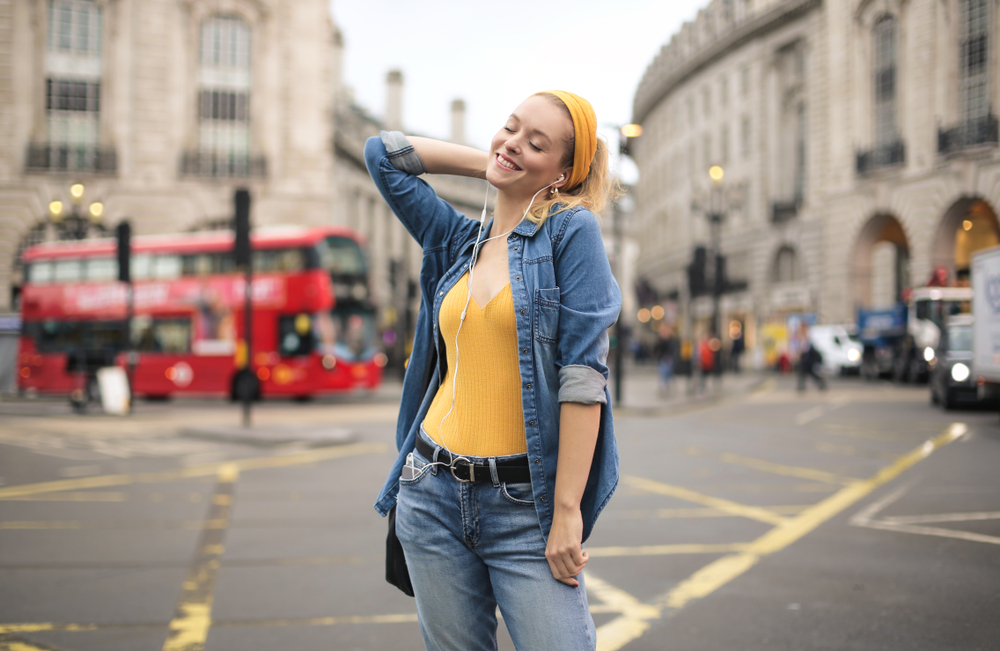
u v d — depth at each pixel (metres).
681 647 3.59
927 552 5.23
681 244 54.34
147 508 6.98
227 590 4.53
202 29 32.22
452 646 1.81
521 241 1.75
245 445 11.79
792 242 40.41
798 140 42.34
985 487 7.62
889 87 32.84
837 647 3.56
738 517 6.49
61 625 3.92
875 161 32.59
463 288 1.81
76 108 31.16
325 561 5.18
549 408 1.69
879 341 31.33
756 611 4.09
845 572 4.79
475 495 1.72
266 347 20.92
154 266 22.12
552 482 1.68
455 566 1.77
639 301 61.19
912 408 17.22
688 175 53.31
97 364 22.27
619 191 1.95
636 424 14.88
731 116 47.38
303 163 32.78
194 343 21.50
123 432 13.64
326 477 8.78
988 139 27.88
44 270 23.11
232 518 6.56
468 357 1.76
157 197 31.42
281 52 32.72
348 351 21.11
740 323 45.84
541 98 1.79
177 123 31.75
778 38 42.59
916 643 3.59
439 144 2.01
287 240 21.08
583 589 1.71
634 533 5.93
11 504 7.16
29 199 30.59
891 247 36.31
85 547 5.55
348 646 3.65
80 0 31.09
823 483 8.14
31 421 15.80
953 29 29.45
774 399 21.31
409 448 1.92
